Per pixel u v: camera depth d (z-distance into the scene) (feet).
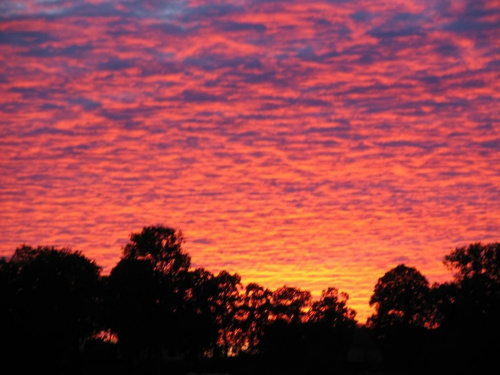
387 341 531.91
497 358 382.42
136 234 490.90
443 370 391.45
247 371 505.25
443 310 442.50
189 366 506.07
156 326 453.99
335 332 581.94
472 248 463.42
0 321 403.75
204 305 514.68
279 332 558.15
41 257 444.96
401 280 549.54
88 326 444.14
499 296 430.20
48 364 419.54
